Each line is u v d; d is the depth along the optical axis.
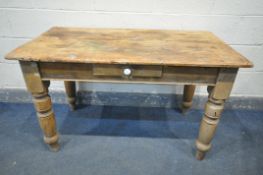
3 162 1.00
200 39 0.99
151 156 1.07
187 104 1.33
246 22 1.19
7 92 1.42
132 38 0.98
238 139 1.20
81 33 1.02
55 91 1.42
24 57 0.74
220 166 1.02
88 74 0.80
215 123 0.89
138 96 1.43
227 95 0.82
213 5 1.15
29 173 0.95
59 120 1.30
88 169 0.98
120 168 0.99
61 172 0.96
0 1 1.14
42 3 1.16
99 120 1.32
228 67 0.75
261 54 1.27
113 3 1.16
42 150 1.08
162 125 1.30
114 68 0.77
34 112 1.37
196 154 1.05
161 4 1.16
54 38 0.94
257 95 1.42
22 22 1.21
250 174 0.99
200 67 0.77
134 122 1.31
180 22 1.20
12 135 1.17
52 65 0.79
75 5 1.17
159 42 0.93
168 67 0.78
